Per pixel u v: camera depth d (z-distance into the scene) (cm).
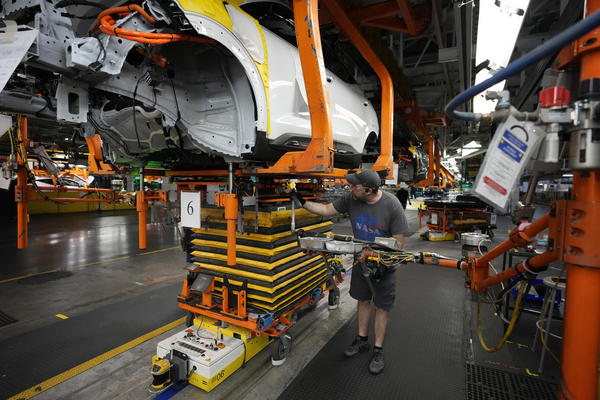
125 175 338
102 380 235
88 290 429
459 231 845
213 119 243
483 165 103
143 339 296
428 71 852
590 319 101
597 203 96
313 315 348
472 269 182
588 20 58
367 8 384
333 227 1035
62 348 280
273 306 252
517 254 325
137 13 177
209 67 241
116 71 184
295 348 280
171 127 250
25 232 247
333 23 408
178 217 300
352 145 368
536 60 69
